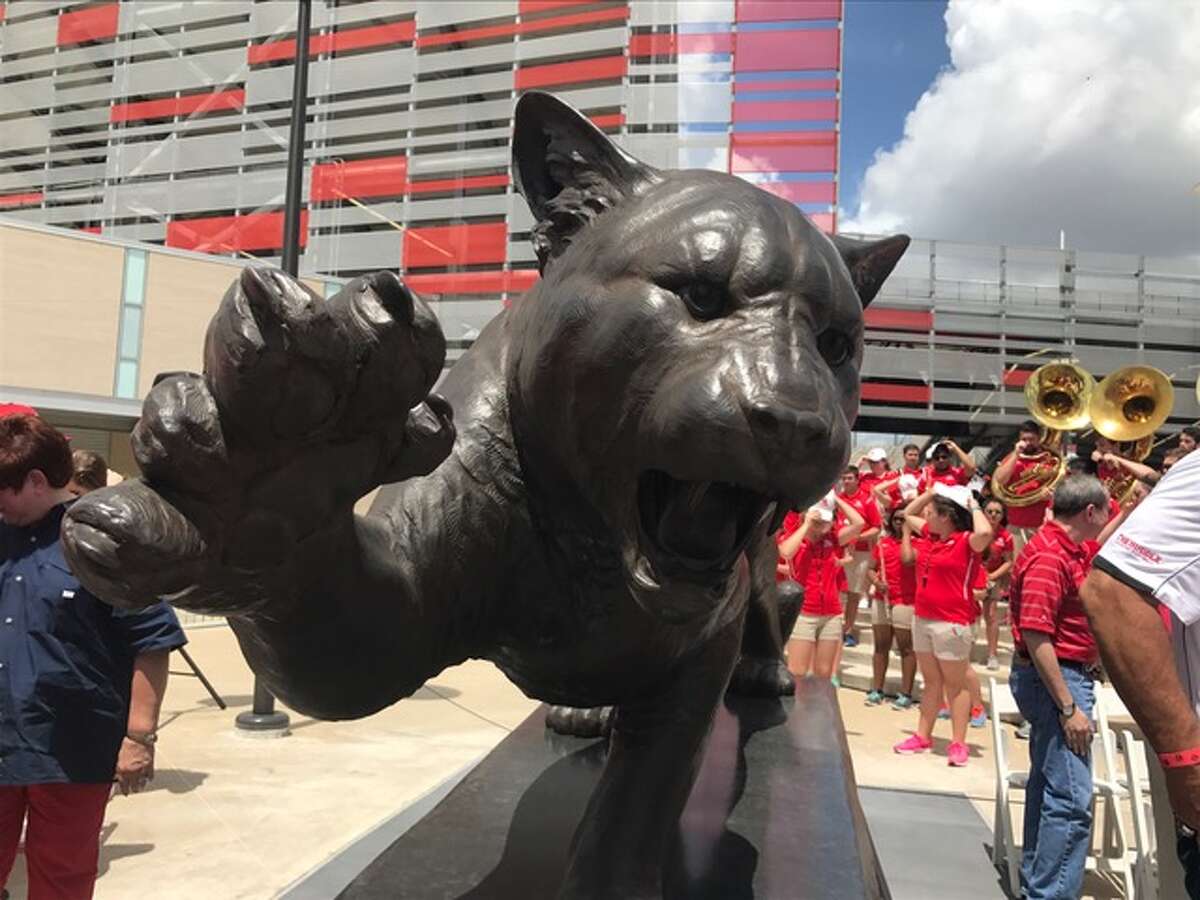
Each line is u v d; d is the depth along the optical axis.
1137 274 19.45
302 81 6.82
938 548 6.74
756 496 1.17
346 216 14.32
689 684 1.60
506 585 1.48
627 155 1.40
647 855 1.42
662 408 1.15
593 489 1.30
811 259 1.24
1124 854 4.62
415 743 6.20
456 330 13.21
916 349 19.33
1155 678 1.98
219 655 9.10
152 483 0.89
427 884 1.51
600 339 1.25
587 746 2.38
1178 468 2.08
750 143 12.86
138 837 4.46
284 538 0.93
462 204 13.74
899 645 8.29
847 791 2.02
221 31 15.66
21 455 2.66
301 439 0.88
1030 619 4.33
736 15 12.93
